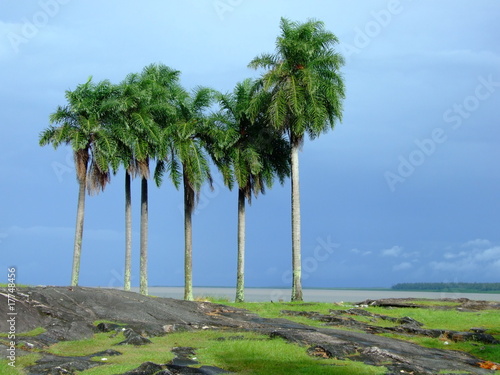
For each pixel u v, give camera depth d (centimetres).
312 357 2016
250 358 1953
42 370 1697
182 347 2106
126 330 2275
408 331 2773
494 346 2461
